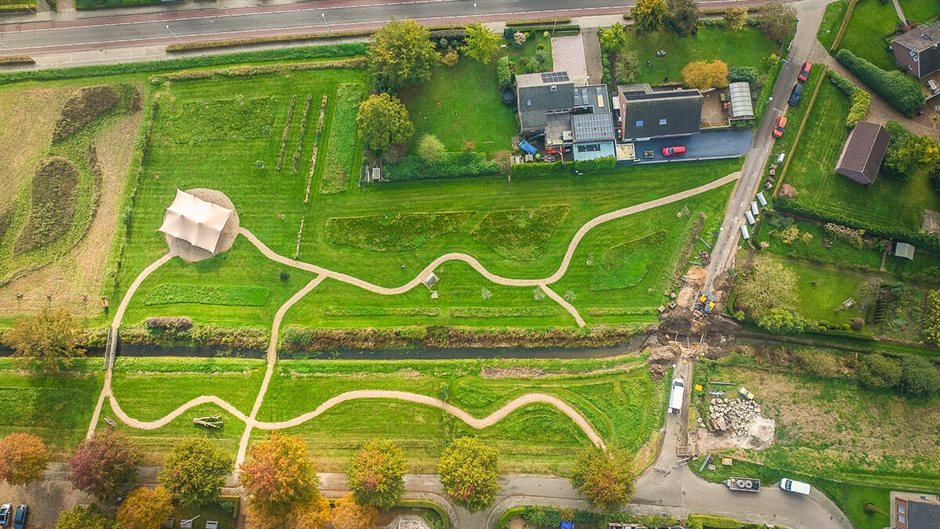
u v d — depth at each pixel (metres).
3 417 73.94
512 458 74.19
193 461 67.25
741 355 76.56
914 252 76.94
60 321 71.56
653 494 73.38
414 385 75.62
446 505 72.56
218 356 76.38
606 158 77.06
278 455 66.00
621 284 77.44
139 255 77.38
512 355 77.06
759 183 78.44
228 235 77.62
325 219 78.12
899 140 76.62
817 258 77.06
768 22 77.44
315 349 76.31
